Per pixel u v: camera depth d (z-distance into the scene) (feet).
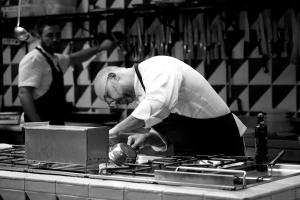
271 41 16.88
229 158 9.23
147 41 18.75
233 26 17.31
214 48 17.74
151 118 9.15
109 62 19.81
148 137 10.32
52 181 7.75
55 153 8.13
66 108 18.51
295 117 16.70
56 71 17.58
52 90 17.54
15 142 17.54
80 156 7.89
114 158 8.75
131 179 7.50
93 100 20.21
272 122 15.20
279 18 16.80
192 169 7.55
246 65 17.51
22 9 19.71
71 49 20.38
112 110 19.71
